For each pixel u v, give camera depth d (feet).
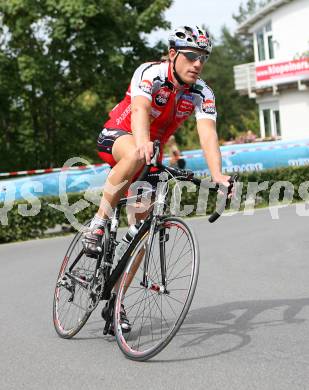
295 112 96.63
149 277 13.96
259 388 11.67
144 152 13.10
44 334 16.56
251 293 19.92
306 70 92.53
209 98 14.90
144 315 15.29
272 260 25.40
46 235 41.16
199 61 14.12
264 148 56.24
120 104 15.03
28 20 81.56
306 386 11.63
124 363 13.58
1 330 17.21
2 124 91.09
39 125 90.94
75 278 15.97
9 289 22.94
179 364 13.21
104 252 15.01
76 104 92.58
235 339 14.80
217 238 32.09
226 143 86.07
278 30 96.68
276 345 14.16
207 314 17.46
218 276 22.89
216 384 12.00
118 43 81.92
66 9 77.97
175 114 14.92
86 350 14.80
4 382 13.01
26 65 81.51
